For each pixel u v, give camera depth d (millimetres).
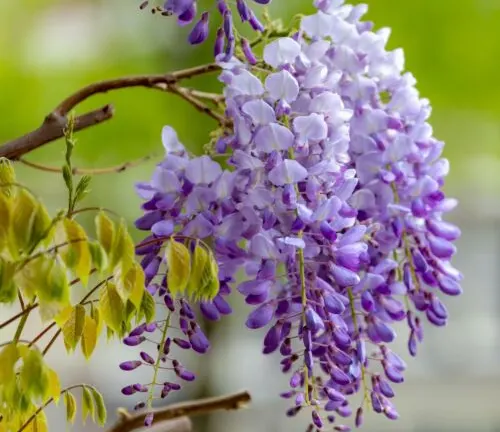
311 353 1211
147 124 2740
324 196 1238
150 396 1222
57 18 2898
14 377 1167
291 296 1246
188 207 1240
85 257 1157
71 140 1193
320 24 1287
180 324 1228
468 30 2738
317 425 1224
